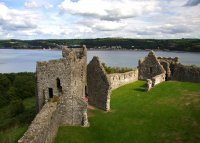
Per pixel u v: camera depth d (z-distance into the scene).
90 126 30.81
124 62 170.88
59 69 31.31
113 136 28.42
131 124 31.05
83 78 36.03
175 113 33.25
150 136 28.17
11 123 39.66
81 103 30.84
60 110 31.02
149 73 53.28
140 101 39.03
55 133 28.39
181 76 50.75
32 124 23.92
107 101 35.31
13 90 81.75
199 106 34.56
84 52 36.69
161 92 42.81
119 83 48.19
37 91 32.84
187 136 27.62
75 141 27.38
